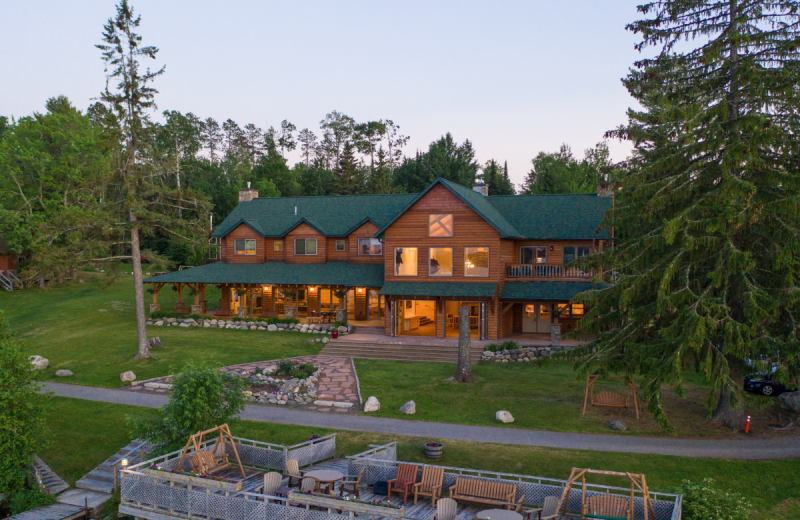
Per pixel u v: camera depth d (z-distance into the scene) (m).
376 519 13.34
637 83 29.23
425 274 35.97
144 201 31.34
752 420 21.38
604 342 21.28
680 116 17.80
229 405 18.95
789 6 17.27
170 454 16.47
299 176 105.19
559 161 84.75
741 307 18.86
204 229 32.84
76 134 55.75
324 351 33.19
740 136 17.23
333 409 23.58
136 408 23.84
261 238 44.84
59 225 30.22
